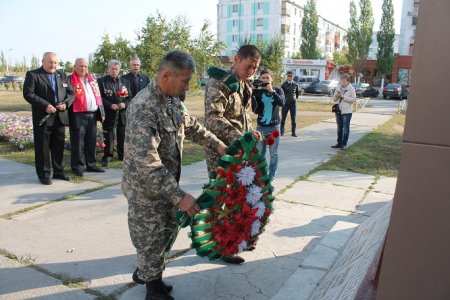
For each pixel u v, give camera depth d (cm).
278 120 567
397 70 4456
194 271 323
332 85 3534
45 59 537
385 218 291
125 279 308
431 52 131
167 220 267
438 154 134
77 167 601
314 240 390
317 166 724
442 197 136
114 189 535
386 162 778
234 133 316
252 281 312
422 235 141
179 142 263
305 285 296
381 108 2266
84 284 299
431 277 143
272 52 2061
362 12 4872
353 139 1068
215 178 277
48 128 544
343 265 285
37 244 362
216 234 274
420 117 135
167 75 237
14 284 295
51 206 462
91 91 609
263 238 391
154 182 234
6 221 414
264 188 299
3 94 2695
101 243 368
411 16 4416
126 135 245
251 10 6206
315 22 5597
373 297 188
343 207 495
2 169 630
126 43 1348
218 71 325
